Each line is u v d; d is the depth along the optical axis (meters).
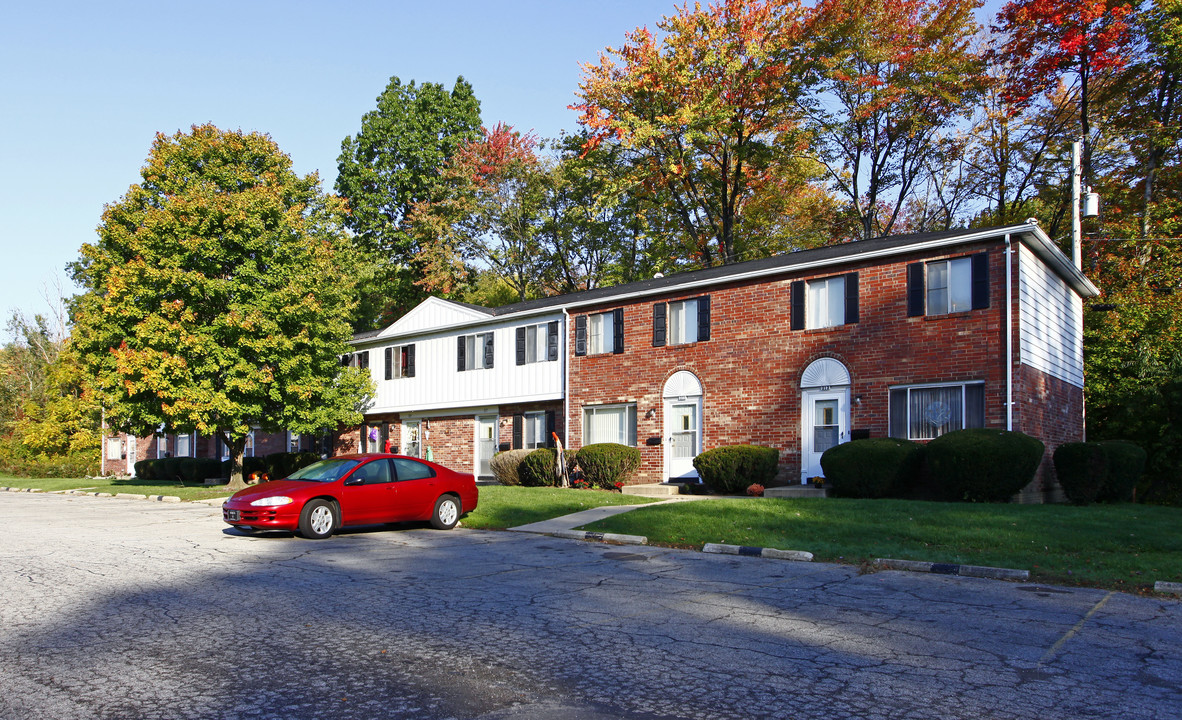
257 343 25.08
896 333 19.02
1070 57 29.72
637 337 24.39
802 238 41.41
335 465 14.92
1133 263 27.28
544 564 11.01
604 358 25.23
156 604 8.16
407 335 32.41
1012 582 9.60
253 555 11.84
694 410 22.91
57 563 11.00
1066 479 17.56
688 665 5.96
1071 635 6.94
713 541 12.80
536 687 5.43
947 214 38.69
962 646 6.55
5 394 55.59
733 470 19.84
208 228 25.31
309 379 27.34
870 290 19.55
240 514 13.80
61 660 6.09
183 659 6.11
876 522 13.48
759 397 21.36
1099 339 24.61
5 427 54.19
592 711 4.96
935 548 11.66
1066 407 20.86
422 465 15.50
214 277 25.86
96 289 28.61
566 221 42.66
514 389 28.17
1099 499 17.95
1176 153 30.34
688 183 37.34
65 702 5.12
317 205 31.91
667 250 40.06
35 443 47.16
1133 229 28.19
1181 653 6.37
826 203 40.56
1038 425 18.23
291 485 14.10
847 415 19.73
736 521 14.12
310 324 27.00
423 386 31.81
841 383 19.86
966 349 17.92
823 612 7.85
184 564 10.92
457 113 50.00
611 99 35.09
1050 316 19.72
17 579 9.68
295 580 9.62
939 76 33.75
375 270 45.66
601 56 35.28
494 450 29.22
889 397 19.03
